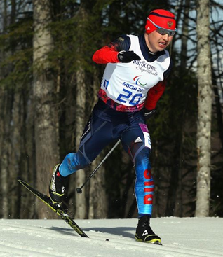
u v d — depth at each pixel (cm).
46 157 2573
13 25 2898
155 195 3678
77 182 3094
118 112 820
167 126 3038
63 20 2619
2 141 4225
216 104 3347
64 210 870
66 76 3119
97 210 3181
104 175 3431
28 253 610
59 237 802
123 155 3675
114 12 2870
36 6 2636
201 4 2261
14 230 895
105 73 813
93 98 2981
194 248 768
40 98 2591
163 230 1111
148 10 2942
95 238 821
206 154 2245
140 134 816
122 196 3950
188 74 2961
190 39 3136
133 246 714
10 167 4425
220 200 3102
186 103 3027
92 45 2609
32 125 4231
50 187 884
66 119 3503
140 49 775
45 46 2583
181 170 3500
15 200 4438
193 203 3378
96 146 847
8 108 4316
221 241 898
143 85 795
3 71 3738
